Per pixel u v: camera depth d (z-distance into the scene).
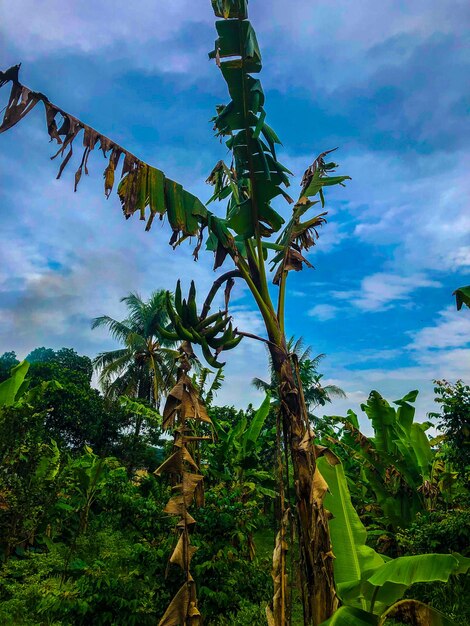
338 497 4.64
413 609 3.92
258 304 4.39
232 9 4.13
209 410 9.20
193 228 4.51
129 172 4.26
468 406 8.43
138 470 15.22
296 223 4.98
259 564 7.39
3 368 22.28
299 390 3.96
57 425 20.23
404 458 10.38
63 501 10.77
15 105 3.60
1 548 8.56
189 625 2.49
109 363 25.38
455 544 7.82
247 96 4.40
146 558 6.42
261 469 9.89
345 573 4.25
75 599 6.24
